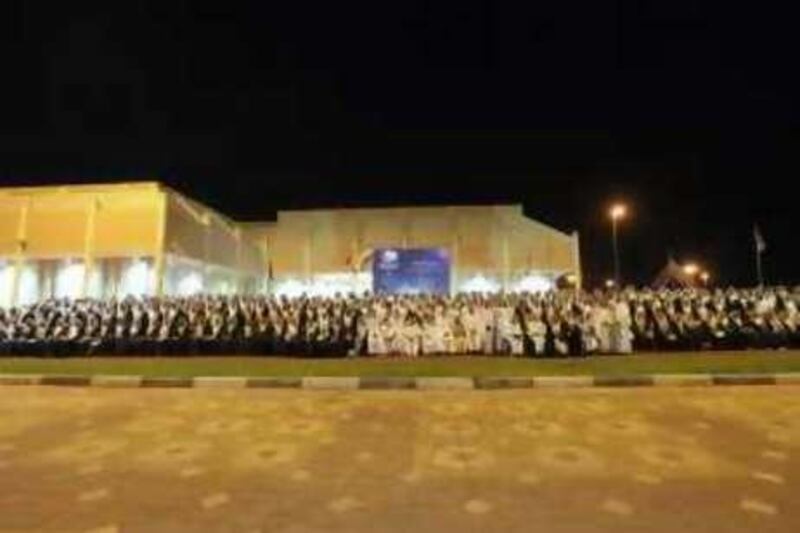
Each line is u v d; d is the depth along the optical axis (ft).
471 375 46.24
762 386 43.21
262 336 61.36
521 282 102.78
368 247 105.50
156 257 78.43
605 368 48.93
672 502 20.06
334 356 60.34
